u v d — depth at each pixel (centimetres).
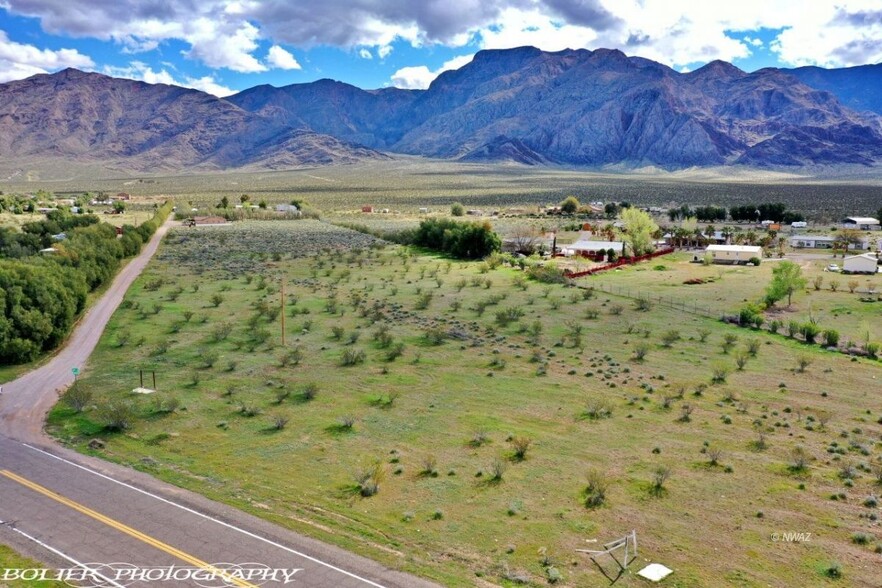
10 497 3188
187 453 3759
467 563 2692
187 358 5634
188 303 7838
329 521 3011
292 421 4256
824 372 5353
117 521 2981
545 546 2827
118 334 6291
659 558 2739
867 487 3378
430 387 4953
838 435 4062
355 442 3938
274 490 3316
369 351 5894
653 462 3678
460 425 4216
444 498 3256
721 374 5150
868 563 2711
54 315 5856
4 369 5269
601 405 4447
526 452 3797
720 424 4238
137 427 4125
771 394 4828
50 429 4072
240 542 2823
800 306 7919
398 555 2742
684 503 3212
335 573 2611
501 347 6084
